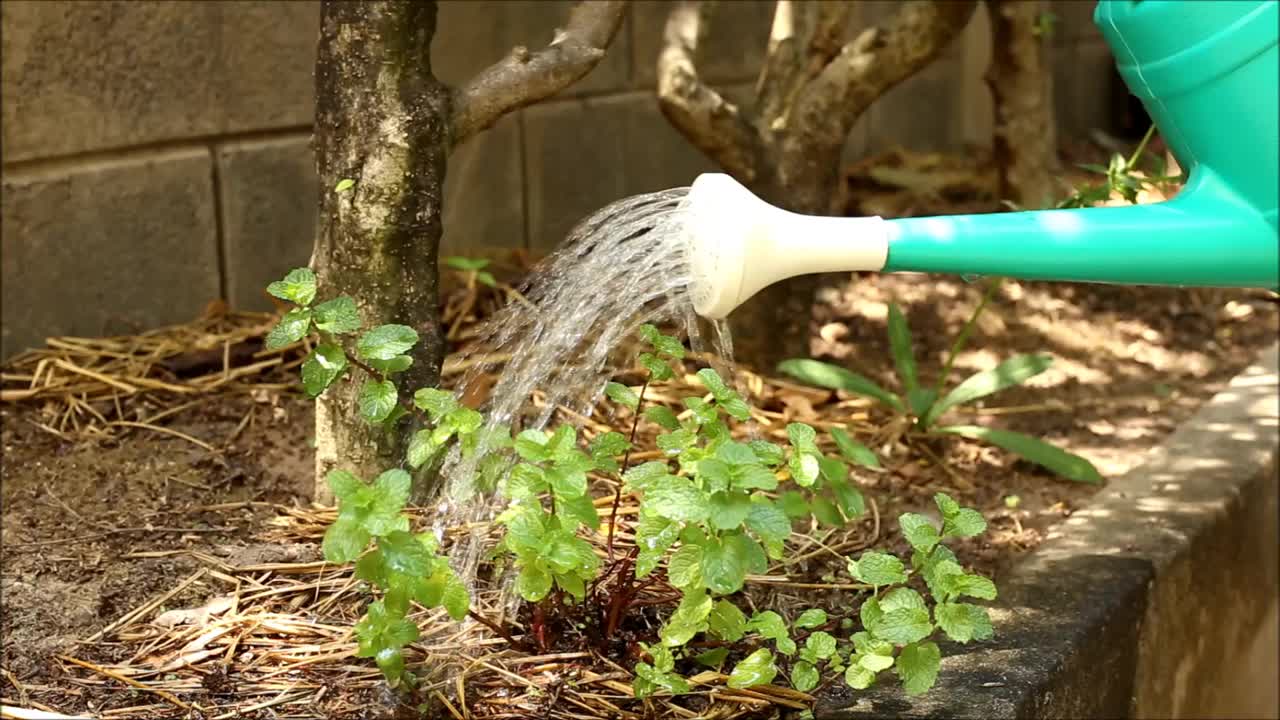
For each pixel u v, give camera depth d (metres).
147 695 1.88
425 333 2.31
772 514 1.65
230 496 2.52
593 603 2.03
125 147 3.16
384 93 2.23
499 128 3.87
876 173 4.81
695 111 3.01
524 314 2.49
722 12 4.35
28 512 2.45
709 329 3.23
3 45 2.91
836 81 3.09
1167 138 1.65
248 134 3.40
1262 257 1.53
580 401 2.77
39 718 1.76
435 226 2.30
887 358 3.55
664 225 1.86
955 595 1.73
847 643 2.07
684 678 1.92
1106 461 2.99
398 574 1.64
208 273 3.36
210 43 3.27
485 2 3.72
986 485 2.82
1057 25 5.86
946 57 5.59
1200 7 1.48
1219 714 2.92
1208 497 2.77
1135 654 2.37
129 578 2.20
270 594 2.13
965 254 1.60
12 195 2.98
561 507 1.70
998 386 2.96
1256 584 3.08
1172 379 3.58
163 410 2.88
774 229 1.61
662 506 1.61
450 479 2.14
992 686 1.96
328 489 2.40
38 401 2.88
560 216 4.11
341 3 2.23
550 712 1.84
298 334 1.79
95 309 3.16
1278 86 1.46
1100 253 1.57
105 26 3.07
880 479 2.79
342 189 2.17
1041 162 3.88
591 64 2.40
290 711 1.84
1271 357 3.75
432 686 1.88
